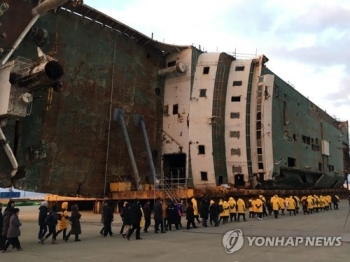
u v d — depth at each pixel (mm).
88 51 31844
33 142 26688
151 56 39688
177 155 39969
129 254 11828
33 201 64625
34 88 18859
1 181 24391
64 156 29062
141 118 36719
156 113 39719
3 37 22578
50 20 28641
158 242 14695
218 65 40125
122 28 34938
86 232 18562
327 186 64625
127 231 15797
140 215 15930
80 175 30344
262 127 38531
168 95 40750
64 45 29656
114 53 34469
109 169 33031
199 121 38469
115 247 13430
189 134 38188
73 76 30172
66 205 16109
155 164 38812
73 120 29922
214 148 38000
